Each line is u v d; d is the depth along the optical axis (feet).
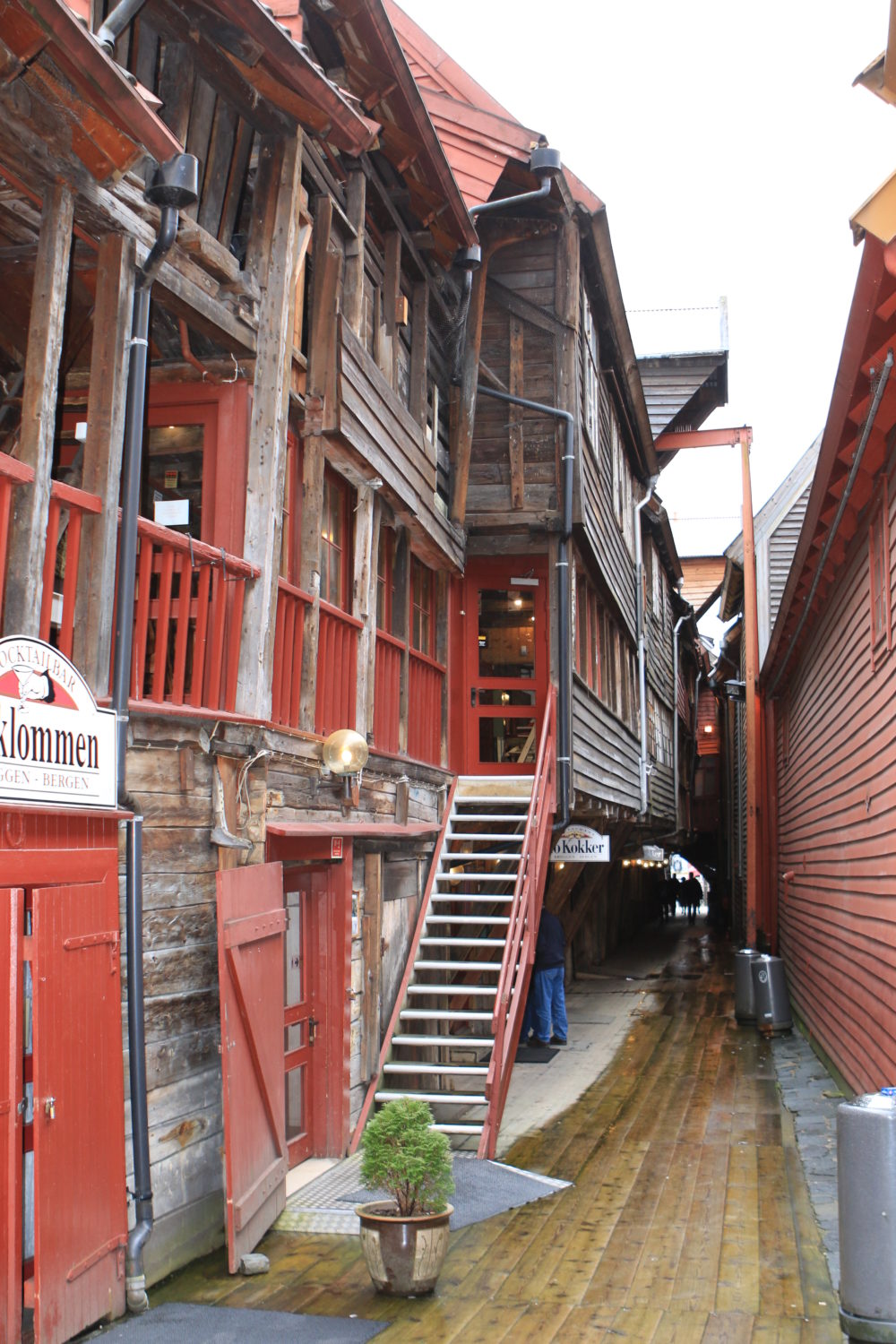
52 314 15.87
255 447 21.91
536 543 39.65
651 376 72.28
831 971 36.86
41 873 14.93
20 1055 14.35
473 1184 23.66
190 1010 19.06
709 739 144.66
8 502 14.83
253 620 21.36
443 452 37.32
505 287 40.88
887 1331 15.43
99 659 16.92
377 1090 27.61
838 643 36.14
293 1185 23.15
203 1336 15.70
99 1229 15.80
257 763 21.40
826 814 39.27
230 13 18.30
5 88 14.83
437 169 28.94
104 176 16.40
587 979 67.15
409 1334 16.11
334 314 24.71
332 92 20.75
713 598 105.81
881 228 18.16
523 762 40.65
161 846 18.57
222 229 22.09
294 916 25.11
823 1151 26.48
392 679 31.58
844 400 23.80
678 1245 20.12
